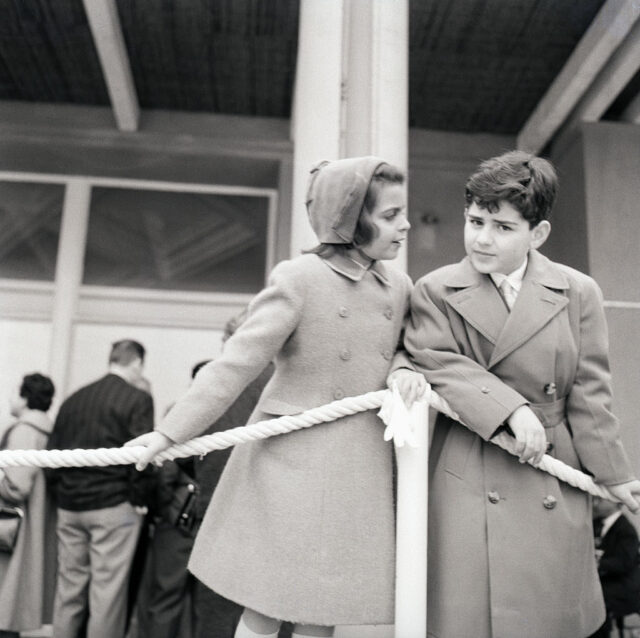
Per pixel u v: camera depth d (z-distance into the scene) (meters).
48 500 3.49
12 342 5.92
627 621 3.28
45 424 3.48
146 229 6.25
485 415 1.58
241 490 1.60
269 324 1.56
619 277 5.12
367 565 1.52
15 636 3.36
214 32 4.99
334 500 1.53
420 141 6.16
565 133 5.59
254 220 6.37
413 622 1.50
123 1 4.70
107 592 3.13
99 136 5.98
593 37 4.59
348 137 3.05
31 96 5.93
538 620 1.57
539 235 1.71
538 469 1.65
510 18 4.68
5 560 3.30
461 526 1.63
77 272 6.08
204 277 6.21
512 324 1.65
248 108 6.05
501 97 5.64
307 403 1.60
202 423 1.51
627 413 4.81
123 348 3.57
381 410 1.58
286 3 4.64
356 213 1.61
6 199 6.18
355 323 1.64
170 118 6.08
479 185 1.64
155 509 3.10
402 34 3.20
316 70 3.13
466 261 1.79
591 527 1.71
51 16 4.89
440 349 1.70
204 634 2.64
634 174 5.30
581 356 1.71
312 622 1.46
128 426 3.24
